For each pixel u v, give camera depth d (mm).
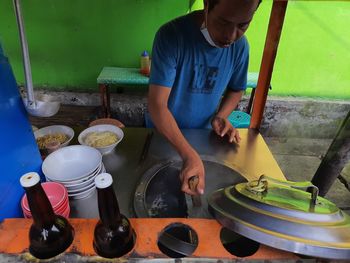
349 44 2822
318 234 474
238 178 997
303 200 572
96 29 2838
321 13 2684
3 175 651
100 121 2090
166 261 542
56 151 913
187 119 1438
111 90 3215
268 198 564
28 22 2779
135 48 2936
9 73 669
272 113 3170
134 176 965
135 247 565
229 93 1506
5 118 659
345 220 533
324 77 3023
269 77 1155
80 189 822
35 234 537
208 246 571
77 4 2709
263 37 2789
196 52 1190
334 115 3146
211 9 905
